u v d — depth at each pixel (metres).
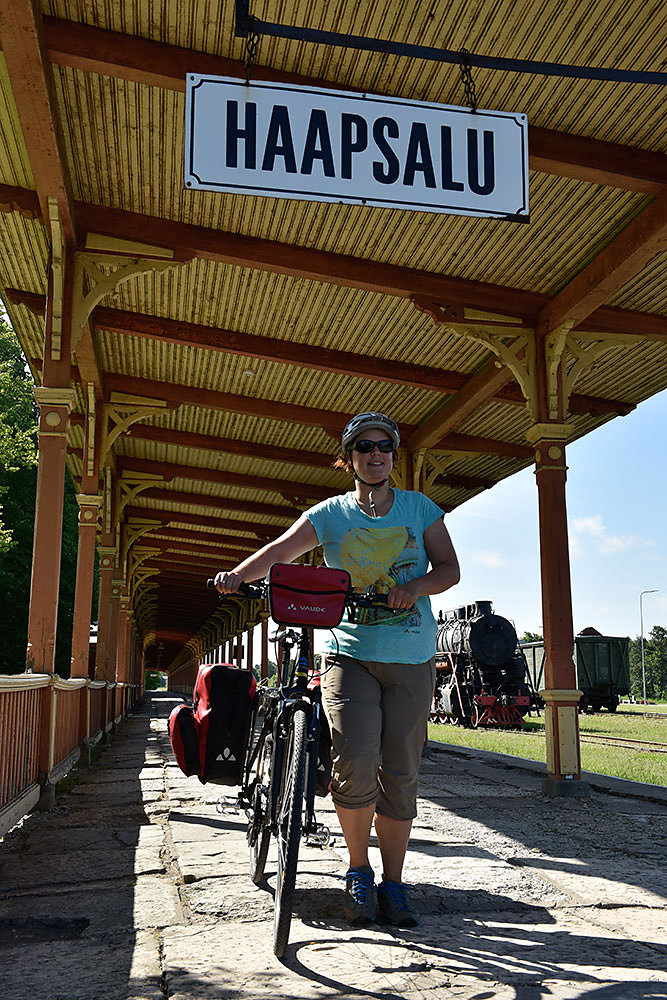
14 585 24.28
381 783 2.99
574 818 6.05
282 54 5.96
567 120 6.39
